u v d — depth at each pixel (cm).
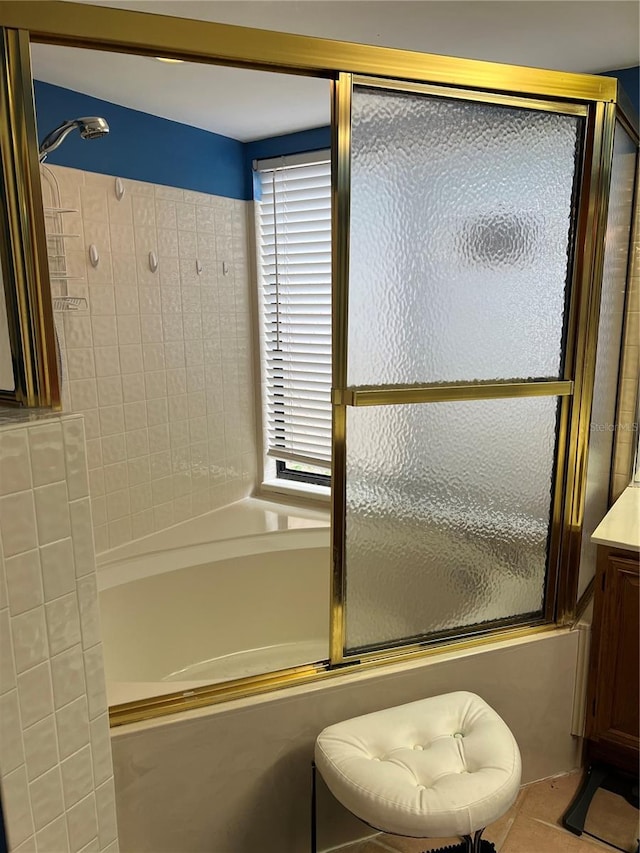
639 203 201
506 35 182
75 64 200
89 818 123
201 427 293
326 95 233
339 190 138
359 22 174
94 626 120
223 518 294
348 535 158
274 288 307
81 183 229
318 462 309
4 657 104
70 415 113
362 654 165
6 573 104
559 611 179
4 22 112
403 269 149
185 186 271
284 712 152
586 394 168
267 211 301
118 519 260
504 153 153
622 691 169
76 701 118
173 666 237
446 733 144
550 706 179
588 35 182
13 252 118
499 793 125
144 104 240
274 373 317
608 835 164
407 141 144
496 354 162
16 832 108
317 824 162
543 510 178
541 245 161
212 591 244
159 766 143
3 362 123
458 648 170
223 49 127
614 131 157
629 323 209
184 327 279
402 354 153
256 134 286
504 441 169
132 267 253
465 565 173
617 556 165
